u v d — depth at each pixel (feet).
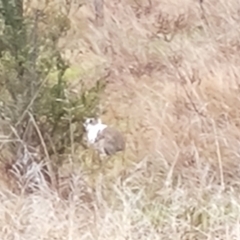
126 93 22.43
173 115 21.27
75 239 17.03
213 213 17.80
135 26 26.17
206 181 18.93
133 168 19.20
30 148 18.99
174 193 18.22
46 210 17.67
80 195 18.30
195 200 18.13
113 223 17.40
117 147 19.57
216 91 22.65
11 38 18.45
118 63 24.13
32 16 19.51
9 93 18.90
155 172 19.08
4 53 18.57
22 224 17.53
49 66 18.86
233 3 27.63
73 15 25.93
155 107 21.68
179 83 22.58
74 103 19.06
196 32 26.00
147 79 23.25
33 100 18.54
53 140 19.01
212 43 25.16
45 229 17.25
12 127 18.71
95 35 25.54
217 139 19.71
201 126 20.76
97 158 19.40
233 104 22.13
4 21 18.45
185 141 20.25
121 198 18.11
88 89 21.04
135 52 24.72
